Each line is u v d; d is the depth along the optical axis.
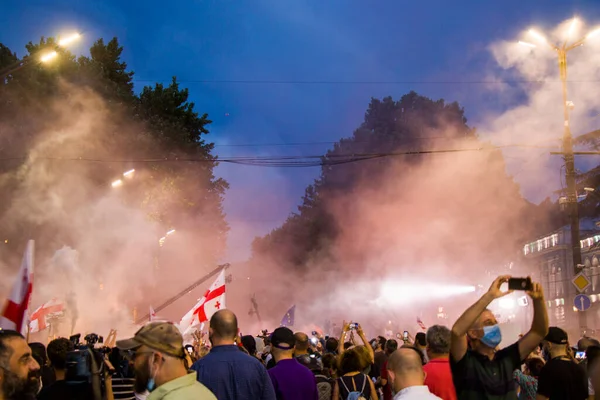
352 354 8.90
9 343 4.50
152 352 4.29
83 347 6.33
